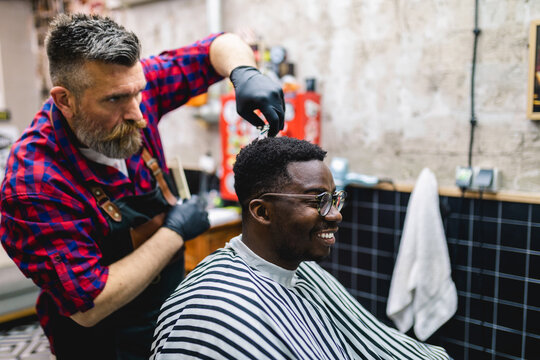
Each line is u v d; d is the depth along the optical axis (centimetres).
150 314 124
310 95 215
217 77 140
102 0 322
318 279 105
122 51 92
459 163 190
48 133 104
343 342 94
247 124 223
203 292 80
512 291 182
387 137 209
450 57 187
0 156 335
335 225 83
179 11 285
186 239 122
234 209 247
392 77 204
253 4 248
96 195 110
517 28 170
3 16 349
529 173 174
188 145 299
